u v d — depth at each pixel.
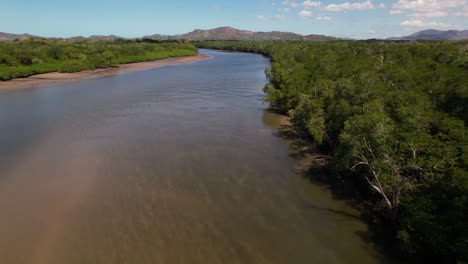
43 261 14.98
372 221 18.48
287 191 21.89
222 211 19.38
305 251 16.11
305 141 31.53
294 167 25.62
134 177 23.34
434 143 16.31
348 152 18.67
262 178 23.72
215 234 17.20
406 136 16.97
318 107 27.69
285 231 17.62
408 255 15.59
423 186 15.39
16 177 22.97
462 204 12.99
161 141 30.94
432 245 13.78
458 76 28.36
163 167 25.16
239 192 21.66
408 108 19.36
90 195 20.72
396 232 16.86
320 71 43.91
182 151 28.55
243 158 27.31
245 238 16.97
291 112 32.22
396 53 62.84
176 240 16.61
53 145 29.45
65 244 16.11
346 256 15.81
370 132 18.11
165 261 15.10
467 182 12.96
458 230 13.09
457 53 55.00
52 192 21.02
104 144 29.86
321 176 24.03
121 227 17.55
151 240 16.53
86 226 17.56
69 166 24.94
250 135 33.22
